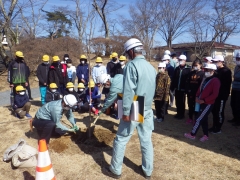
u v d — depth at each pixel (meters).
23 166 3.54
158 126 5.41
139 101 2.88
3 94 9.28
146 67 2.93
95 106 6.23
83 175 3.40
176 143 4.49
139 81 2.88
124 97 2.87
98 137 4.55
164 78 5.46
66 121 5.59
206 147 4.34
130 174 3.42
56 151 4.04
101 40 17.48
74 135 4.61
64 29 25.27
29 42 14.45
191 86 5.34
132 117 2.92
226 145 4.44
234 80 5.51
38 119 4.17
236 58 5.44
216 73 4.97
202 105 4.46
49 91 6.04
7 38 14.83
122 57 6.48
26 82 6.76
